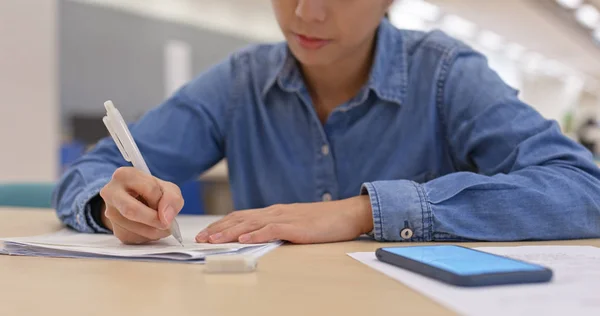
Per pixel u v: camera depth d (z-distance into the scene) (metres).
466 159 1.01
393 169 1.06
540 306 0.35
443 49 1.07
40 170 2.74
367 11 0.89
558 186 0.75
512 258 0.50
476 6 4.83
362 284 0.44
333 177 1.07
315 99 1.12
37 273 0.50
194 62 6.28
